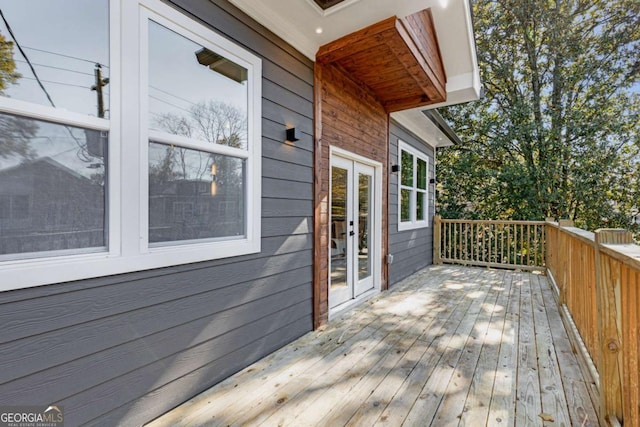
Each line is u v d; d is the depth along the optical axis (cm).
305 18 272
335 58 323
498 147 875
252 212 250
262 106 261
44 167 144
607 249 165
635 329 147
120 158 169
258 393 209
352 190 416
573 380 223
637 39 796
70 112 151
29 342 138
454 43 424
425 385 217
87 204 158
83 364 155
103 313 162
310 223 320
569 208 809
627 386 156
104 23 163
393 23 274
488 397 203
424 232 701
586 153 788
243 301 243
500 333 312
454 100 487
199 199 212
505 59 930
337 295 385
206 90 216
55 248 147
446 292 473
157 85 187
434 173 785
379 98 469
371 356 262
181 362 198
